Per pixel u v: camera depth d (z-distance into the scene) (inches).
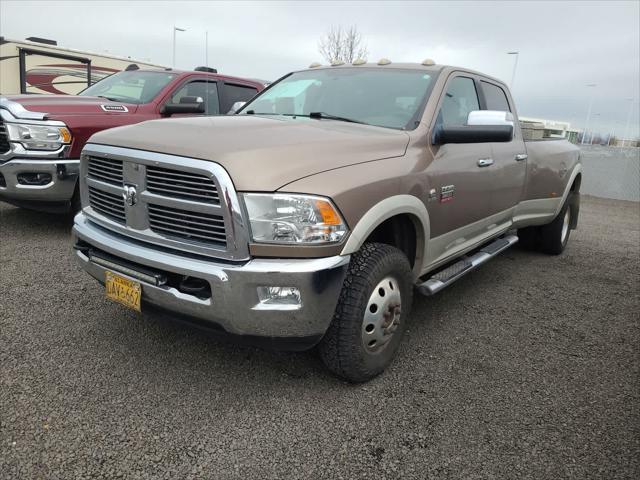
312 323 95.4
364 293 103.6
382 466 88.4
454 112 148.2
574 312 168.6
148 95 243.1
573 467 90.0
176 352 122.4
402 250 127.6
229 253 92.3
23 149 193.6
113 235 110.8
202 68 283.4
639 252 272.2
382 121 134.6
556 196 221.3
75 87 577.0
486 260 164.9
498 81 185.8
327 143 105.8
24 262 177.9
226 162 91.3
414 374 119.7
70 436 90.9
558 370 125.8
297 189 92.0
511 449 94.1
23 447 87.4
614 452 94.3
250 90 294.5
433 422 101.2
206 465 86.4
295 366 119.5
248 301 92.0
